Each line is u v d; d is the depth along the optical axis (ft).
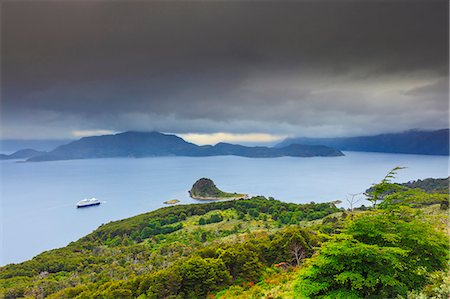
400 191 40.98
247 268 108.88
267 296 67.82
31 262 228.43
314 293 37.06
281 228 282.97
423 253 39.17
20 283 173.68
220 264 109.19
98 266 215.51
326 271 37.27
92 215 590.55
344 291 35.58
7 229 491.31
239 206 419.54
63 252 267.59
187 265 106.83
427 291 34.65
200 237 296.51
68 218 568.41
